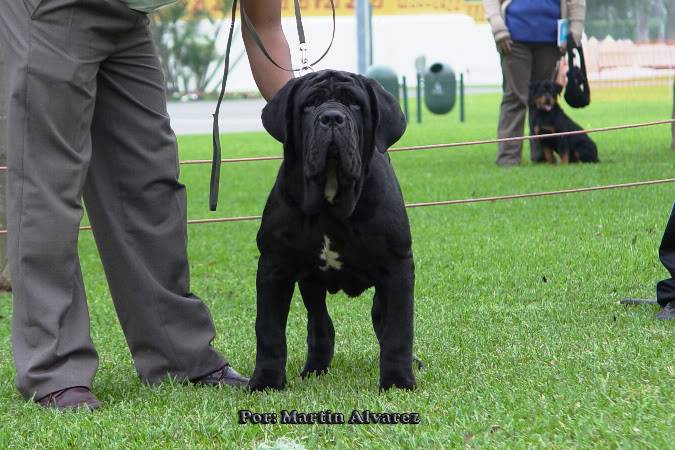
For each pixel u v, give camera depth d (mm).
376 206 4641
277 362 4941
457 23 49562
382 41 48969
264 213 4840
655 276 7719
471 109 33094
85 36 4766
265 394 4816
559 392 4477
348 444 3971
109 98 5047
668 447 3650
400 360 4781
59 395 4766
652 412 4090
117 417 4520
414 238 10039
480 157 17359
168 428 4293
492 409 4293
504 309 6875
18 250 4801
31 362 4793
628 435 3820
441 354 5652
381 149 4668
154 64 5148
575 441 3816
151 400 4848
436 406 4414
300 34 5504
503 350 5668
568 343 5621
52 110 4730
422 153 18672
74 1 4703
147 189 5113
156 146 5121
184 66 48062
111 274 5176
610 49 19141
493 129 23953
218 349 6195
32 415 4617
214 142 5234
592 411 4137
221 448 4020
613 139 18938
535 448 3740
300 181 4625
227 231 11422
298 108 4594
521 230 10109
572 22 15141
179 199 5246
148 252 5156
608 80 20344
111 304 7867
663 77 21047
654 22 18859
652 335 5652
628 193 11906
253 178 16109
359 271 4809
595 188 9656
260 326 4930
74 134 4816
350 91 4566
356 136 4492
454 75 29656
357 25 29125
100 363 5910
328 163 4422
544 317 6520
